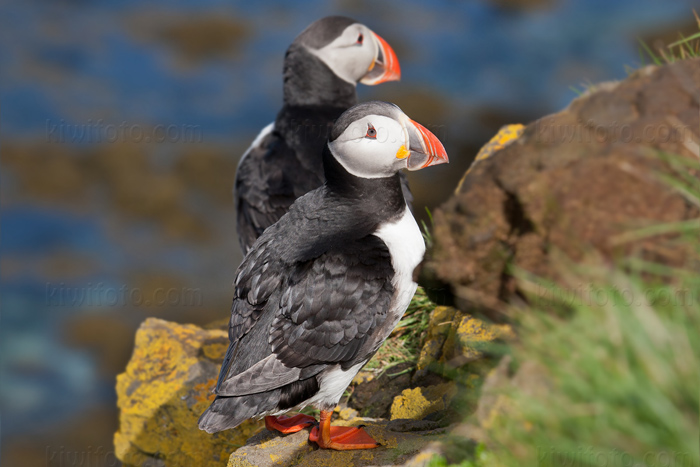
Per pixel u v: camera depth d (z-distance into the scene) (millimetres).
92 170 21703
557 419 4598
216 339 9102
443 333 7633
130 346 17000
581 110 5809
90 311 17531
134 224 20391
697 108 5574
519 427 4855
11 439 15039
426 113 24281
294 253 6602
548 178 5570
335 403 6664
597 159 5539
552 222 5477
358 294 6414
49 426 15344
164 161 21953
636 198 5406
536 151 5691
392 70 10625
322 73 10109
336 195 6895
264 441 6922
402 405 7117
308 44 10125
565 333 4898
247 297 6648
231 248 19688
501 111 24688
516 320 5516
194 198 21172
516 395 4832
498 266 5676
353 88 10477
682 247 5207
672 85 5703
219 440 8195
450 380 7102
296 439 6883
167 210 20719
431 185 19859
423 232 9445
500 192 5703
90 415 15578
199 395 8461
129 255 19375
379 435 6656
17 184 21250
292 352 6336
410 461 5625
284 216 7070
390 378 7855
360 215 6793
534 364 5008
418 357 7945
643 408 4387
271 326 6391
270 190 9180
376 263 6508
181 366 8789
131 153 21859
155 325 9367
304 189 9117
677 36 27297
